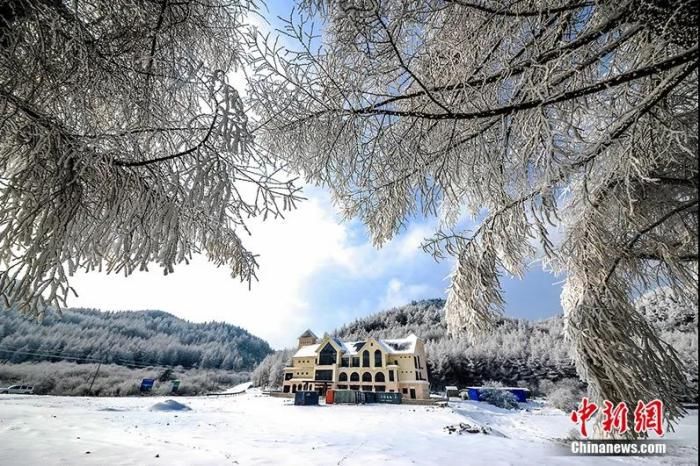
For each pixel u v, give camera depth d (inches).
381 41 55.9
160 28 59.1
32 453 192.9
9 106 45.9
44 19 47.1
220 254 68.8
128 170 47.6
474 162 60.3
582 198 67.7
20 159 47.6
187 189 46.3
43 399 713.6
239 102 42.8
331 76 60.0
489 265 79.3
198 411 551.2
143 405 651.5
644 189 64.4
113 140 47.5
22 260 37.0
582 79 56.0
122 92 56.5
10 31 45.9
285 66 59.3
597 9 48.9
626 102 55.4
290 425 391.2
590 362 65.9
